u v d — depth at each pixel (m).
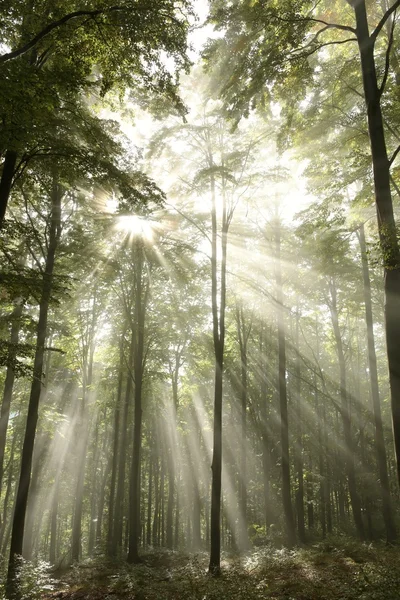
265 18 9.98
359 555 13.75
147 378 25.47
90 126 11.02
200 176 15.24
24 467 13.27
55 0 9.43
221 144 17.02
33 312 20.28
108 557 19.61
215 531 13.52
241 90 11.44
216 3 10.71
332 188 14.77
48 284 10.80
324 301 25.41
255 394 29.33
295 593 9.80
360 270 21.95
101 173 10.48
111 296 24.88
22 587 10.28
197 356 29.00
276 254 21.16
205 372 29.72
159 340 24.41
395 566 10.44
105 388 26.94
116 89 11.90
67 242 16.06
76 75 9.20
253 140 17.05
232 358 27.72
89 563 18.11
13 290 10.52
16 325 13.82
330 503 32.19
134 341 21.86
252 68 10.87
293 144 14.01
